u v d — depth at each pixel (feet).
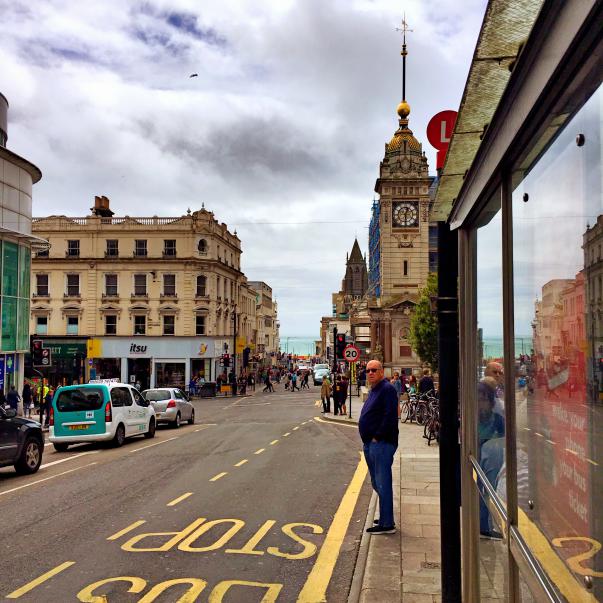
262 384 256.11
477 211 12.41
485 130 9.44
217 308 195.11
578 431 5.92
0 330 92.12
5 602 18.95
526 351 8.05
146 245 187.42
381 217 231.91
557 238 6.52
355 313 287.28
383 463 25.68
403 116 238.27
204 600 18.95
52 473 45.03
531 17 7.45
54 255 185.88
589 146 5.41
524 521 8.33
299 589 19.93
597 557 5.37
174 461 48.60
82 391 60.59
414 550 23.00
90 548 24.44
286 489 35.81
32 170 100.89
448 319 17.44
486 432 12.10
